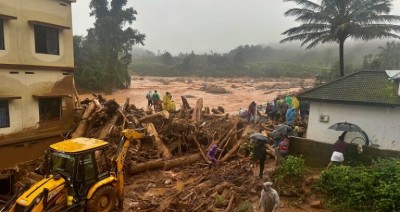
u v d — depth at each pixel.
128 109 21.00
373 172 10.38
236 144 17.42
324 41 28.02
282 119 21.48
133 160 15.72
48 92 16.70
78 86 50.19
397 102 12.19
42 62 16.20
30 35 15.56
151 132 17.58
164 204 11.59
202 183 13.00
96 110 18.33
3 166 14.75
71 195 9.77
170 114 22.06
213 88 60.56
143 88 63.12
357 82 14.34
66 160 9.97
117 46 57.38
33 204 8.86
